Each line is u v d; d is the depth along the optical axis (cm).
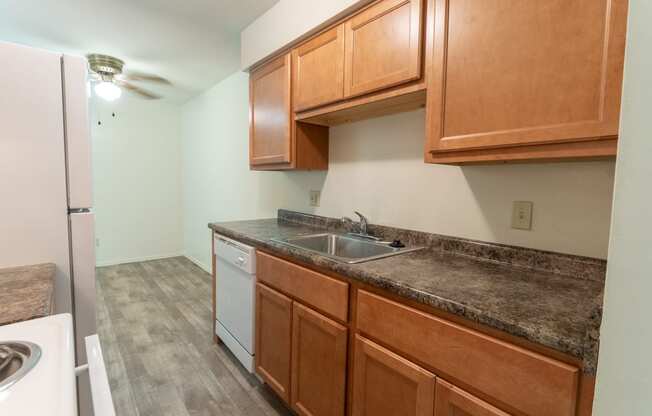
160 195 482
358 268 127
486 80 110
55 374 57
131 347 238
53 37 249
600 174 116
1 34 243
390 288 112
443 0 121
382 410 119
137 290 353
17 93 118
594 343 67
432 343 101
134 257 467
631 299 48
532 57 100
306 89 190
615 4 84
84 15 218
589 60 89
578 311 88
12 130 118
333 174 225
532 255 130
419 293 103
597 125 88
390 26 141
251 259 193
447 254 154
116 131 441
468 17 114
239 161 347
